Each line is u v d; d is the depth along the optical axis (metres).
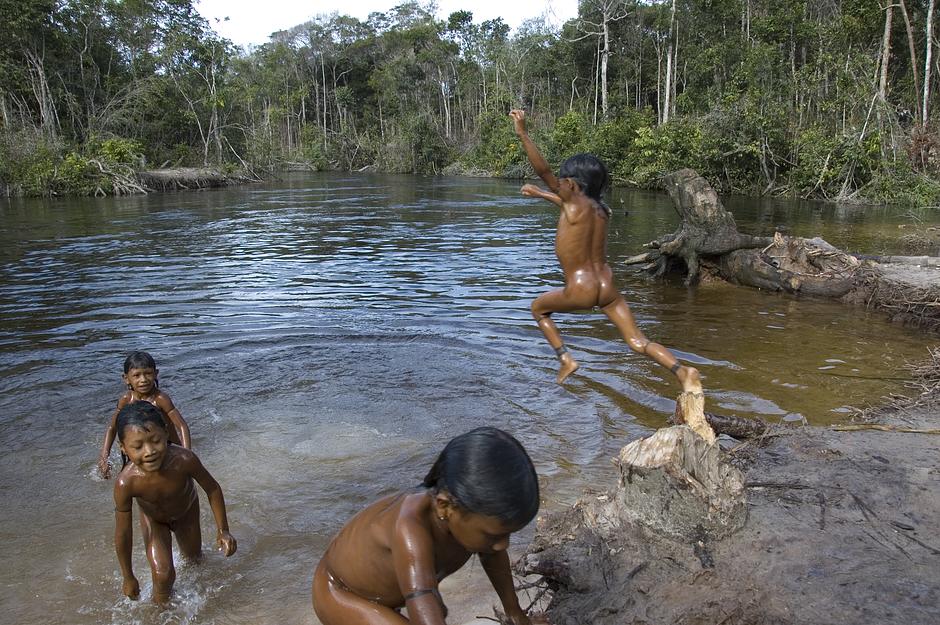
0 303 10.70
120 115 45.06
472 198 33.00
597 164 3.44
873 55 32.94
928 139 26.67
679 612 3.07
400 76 71.38
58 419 6.32
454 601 3.72
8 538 4.48
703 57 39.53
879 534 3.72
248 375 7.46
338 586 2.63
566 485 5.01
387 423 6.21
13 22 39.31
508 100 62.12
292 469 5.38
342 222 22.86
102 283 12.31
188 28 51.28
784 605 3.09
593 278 3.49
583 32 56.72
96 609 3.80
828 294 11.27
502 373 7.51
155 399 5.16
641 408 6.54
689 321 9.78
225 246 17.14
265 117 74.38
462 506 2.10
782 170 32.50
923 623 2.96
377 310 10.30
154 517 3.93
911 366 7.62
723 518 3.61
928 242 16.53
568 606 3.29
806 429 5.42
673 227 20.47
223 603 3.84
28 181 34.06
